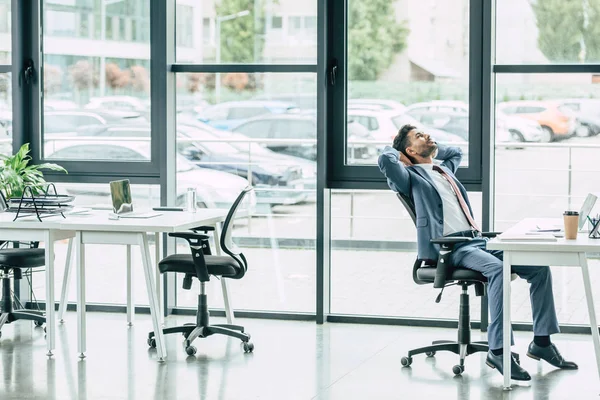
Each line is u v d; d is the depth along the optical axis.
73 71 6.73
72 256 6.86
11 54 6.71
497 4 5.96
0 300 6.23
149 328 6.15
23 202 5.73
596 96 5.88
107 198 6.73
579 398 4.46
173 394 4.54
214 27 6.47
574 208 6.01
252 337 5.86
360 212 6.36
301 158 6.41
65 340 5.79
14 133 6.71
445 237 5.03
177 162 6.63
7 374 4.95
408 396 4.51
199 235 5.25
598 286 6.12
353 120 6.29
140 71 6.59
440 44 6.10
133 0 6.56
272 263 6.54
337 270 6.43
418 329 6.10
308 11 6.29
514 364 4.80
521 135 6.02
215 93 6.51
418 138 5.28
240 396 4.50
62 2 6.70
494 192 6.09
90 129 6.73
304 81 6.34
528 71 5.93
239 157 6.52
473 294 6.30
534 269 5.05
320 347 5.58
